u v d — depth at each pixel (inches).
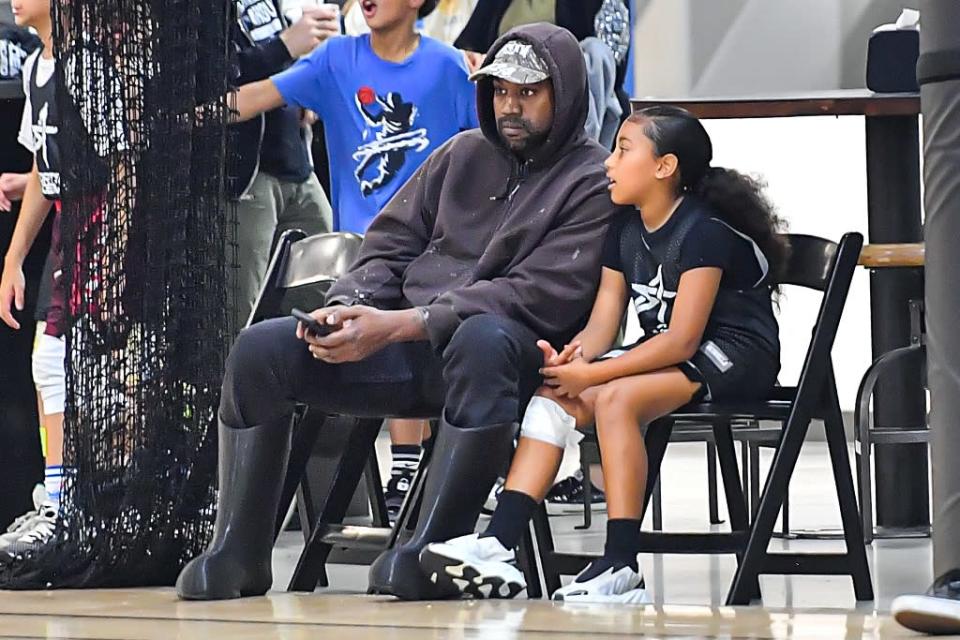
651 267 440.8
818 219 1274.6
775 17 1258.0
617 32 821.9
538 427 415.8
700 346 437.7
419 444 664.4
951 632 324.2
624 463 416.5
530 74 439.8
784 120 1273.4
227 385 420.8
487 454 404.8
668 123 442.0
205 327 471.2
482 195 457.7
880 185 700.0
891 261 585.0
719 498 860.6
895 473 690.8
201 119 470.9
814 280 447.2
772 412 437.4
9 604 422.9
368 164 632.4
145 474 467.5
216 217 473.7
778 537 645.3
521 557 464.8
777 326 455.5
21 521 583.5
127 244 469.7
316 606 394.0
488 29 815.1
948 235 344.5
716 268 434.9
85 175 471.2
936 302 346.9
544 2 812.6
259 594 424.5
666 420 439.5
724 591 496.4
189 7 467.2
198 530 471.2
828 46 1253.7
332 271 488.4
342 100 635.5
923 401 695.7
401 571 398.3
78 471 473.7
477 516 409.4
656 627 345.7
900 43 668.1
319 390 424.5
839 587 506.0
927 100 347.6
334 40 642.2
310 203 706.8
